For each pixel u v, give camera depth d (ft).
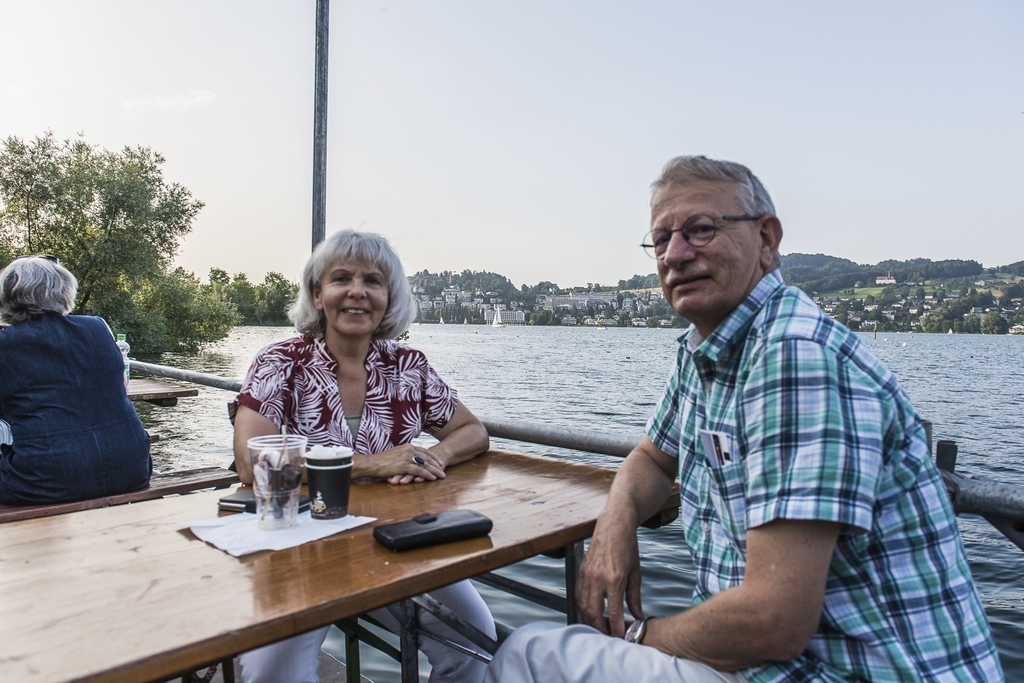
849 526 3.62
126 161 93.71
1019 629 17.44
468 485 6.15
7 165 86.38
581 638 4.49
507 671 4.54
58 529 4.74
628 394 96.73
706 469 4.62
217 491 5.84
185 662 2.96
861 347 4.00
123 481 9.48
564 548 5.57
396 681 11.05
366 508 5.34
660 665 4.16
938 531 3.96
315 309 7.04
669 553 20.86
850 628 3.85
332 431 6.81
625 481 5.46
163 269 96.12
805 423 3.72
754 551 3.80
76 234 88.94
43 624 3.19
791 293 4.28
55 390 8.98
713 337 4.30
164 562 4.07
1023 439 63.67
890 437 3.89
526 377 127.85
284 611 3.34
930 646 3.82
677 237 4.42
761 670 4.00
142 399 14.51
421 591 3.88
